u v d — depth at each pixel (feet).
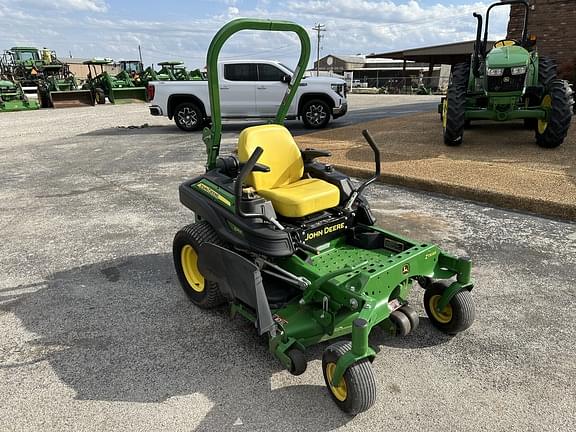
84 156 33.68
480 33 28.12
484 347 10.19
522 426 8.01
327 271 10.22
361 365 7.96
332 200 11.18
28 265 15.11
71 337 11.01
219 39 11.02
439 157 25.82
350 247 11.69
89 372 9.72
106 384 9.34
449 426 8.04
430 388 8.98
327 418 8.30
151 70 85.05
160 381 9.39
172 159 31.48
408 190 22.02
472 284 10.29
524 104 28.45
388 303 9.41
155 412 8.54
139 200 22.11
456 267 10.27
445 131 27.66
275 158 11.91
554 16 41.11
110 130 47.37
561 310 11.48
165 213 20.04
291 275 9.86
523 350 10.05
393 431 7.96
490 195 19.44
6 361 10.14
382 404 8.59
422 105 65.16
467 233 16.48
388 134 33.96
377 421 8.20
